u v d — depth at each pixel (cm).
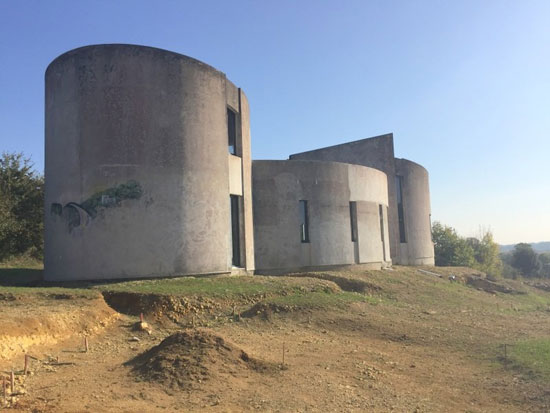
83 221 1716
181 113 1827
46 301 1324
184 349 965
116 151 1730
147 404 771
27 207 2836
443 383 967
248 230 2191
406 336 1347
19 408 731
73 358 1029
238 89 2170
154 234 1738
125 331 1258
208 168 1883
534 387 921
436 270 3253
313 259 2500
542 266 7706
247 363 974
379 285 2164
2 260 2639
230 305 1516
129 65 1764
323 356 1106
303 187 2519
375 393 884
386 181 3188
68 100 1788
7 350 977
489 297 2508
